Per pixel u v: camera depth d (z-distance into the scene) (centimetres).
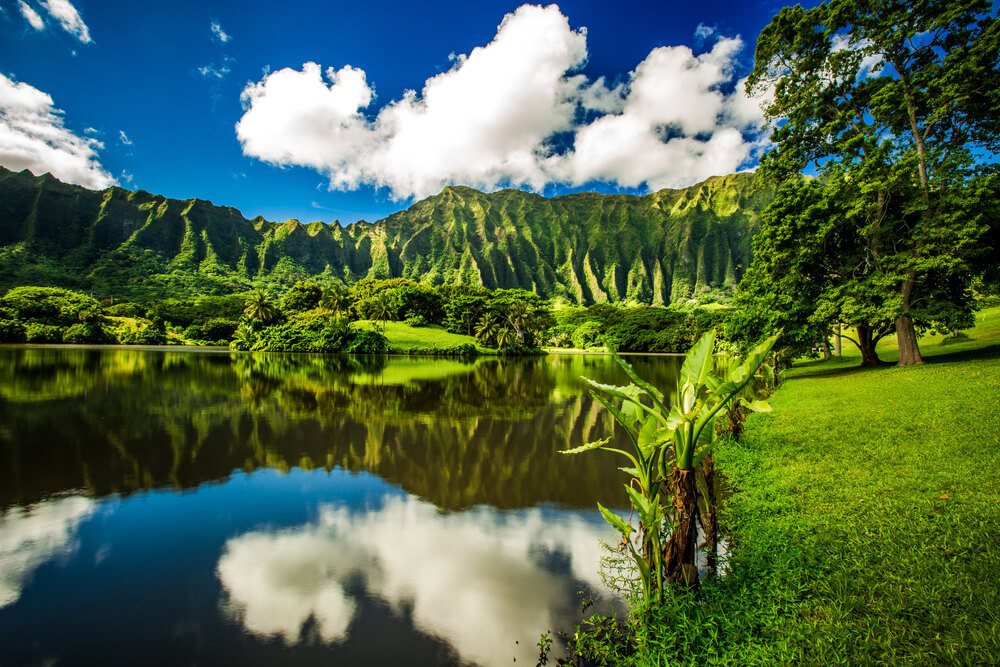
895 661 361
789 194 2253
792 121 2338
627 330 10844
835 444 990
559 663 485
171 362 4578
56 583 635
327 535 789
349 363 5050
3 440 1360
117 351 6412
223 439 1422
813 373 2441
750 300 2523
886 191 1927
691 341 9906
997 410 1015
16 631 533
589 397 2488
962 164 1864
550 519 859
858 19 2050
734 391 470
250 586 632
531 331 9306
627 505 930
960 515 573
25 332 8262
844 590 468
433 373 3950
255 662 486
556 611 575
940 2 1888
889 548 528
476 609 580
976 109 1922
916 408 1169
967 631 379
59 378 2902
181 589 624
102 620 555
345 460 1226
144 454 1250
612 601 592
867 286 2030
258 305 8600
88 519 847
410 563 695
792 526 639
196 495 971
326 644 516
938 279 2064
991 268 1967
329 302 9769
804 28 2130
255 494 979
